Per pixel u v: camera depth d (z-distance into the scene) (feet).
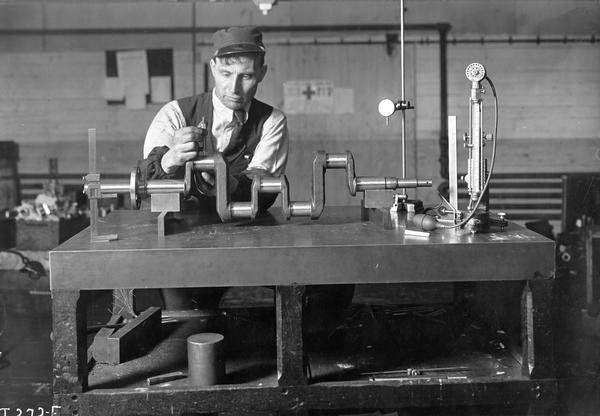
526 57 18.42
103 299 13.15
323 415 7.00
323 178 6.96
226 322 8.45
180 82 18.54
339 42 18.40
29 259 14.96
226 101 7.84
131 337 7.23
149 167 7.14
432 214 7.40
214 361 6.42
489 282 8.20
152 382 6.49
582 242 14.62
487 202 6.97
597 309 11.89
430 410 7.32
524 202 18.65
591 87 18.42
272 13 18.39
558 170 18.60
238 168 8.39
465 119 18.62
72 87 18.43
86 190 6.44
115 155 18.60
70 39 18.30
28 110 18.39
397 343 7.69
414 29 18.44
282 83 18.51
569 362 9.73
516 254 6.22
